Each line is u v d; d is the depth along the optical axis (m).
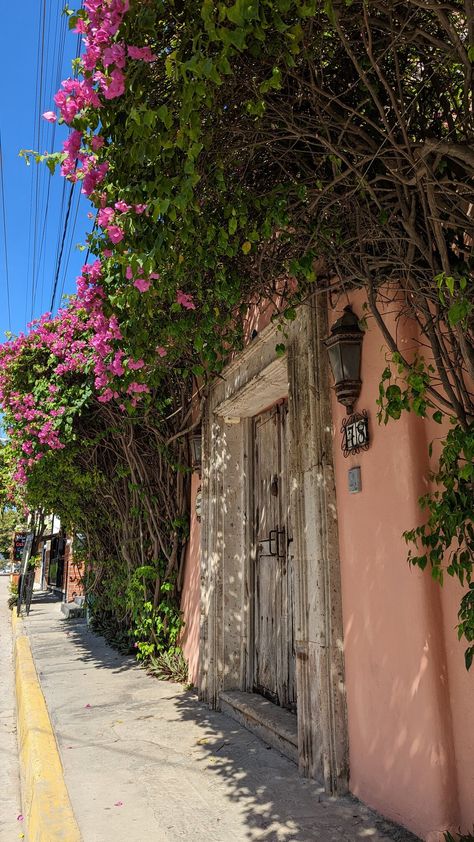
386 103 2.97
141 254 2.71
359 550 3.45
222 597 5.91
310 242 3.24
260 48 2.47
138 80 2.35
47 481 9.64
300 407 4.16
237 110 2.90
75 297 7.25
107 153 2.77
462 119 2.75
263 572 5.70
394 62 2.73
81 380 7.73
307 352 4.05
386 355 3.19
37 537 17.31
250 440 6.20
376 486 3.32
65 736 4.82
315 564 3.78
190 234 3.01
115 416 7.62
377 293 3.20
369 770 3.25
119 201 2.77
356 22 2.64
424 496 2.86
